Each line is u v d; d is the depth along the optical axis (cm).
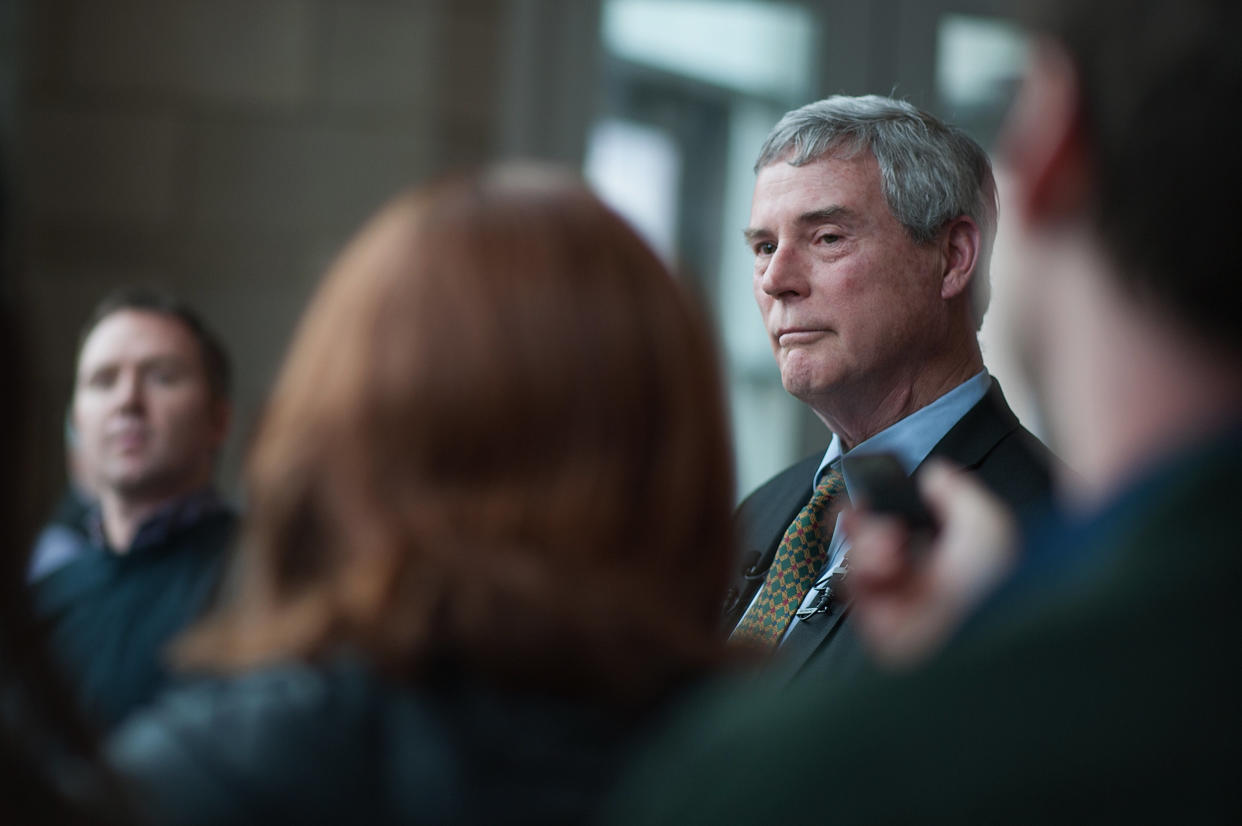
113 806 142
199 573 401
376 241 165
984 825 87
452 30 883
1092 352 105
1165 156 97
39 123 861
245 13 873
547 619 145
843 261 358
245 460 170
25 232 852
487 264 157
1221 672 87
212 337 492
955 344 364
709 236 925
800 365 362
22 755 151
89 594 404
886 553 138
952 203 358
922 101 937
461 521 150
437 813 139
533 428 153
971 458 345
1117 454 103
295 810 138
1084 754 86
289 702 144
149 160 865
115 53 866
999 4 940
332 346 159
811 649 312
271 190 871
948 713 90
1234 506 92
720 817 96
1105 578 93
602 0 911
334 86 876
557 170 176
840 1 937
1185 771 85
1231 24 96
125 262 861
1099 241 103
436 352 153
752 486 909
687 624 157
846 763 92
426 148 877
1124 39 100
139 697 375
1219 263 97
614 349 156
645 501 157
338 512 154
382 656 145
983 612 103
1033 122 107
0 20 848
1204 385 100
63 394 841
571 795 142
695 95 927
